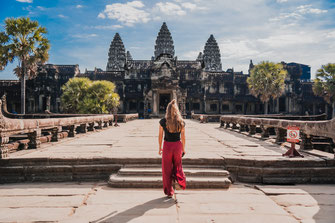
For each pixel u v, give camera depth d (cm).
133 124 2395
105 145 898
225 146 877
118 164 630
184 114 4303
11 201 461
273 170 588
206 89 5356
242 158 621
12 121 668
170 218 382
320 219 383
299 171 591
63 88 3631
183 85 5359
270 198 480
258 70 4362
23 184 583
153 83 4328
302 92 5559
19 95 5081
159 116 4334
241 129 1430
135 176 573
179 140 475
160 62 4572
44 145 872
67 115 2673
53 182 602
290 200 467
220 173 579
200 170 595
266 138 1070
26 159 625
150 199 467
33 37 2742
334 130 625
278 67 4278
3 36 2611
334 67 4078
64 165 623
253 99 5338
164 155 471
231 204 443
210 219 380
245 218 384
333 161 605
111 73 5503
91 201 457
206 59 9412
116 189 530
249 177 597
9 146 716
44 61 2831
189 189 532
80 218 384
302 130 782
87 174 617
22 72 2834
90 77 5472
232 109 5406
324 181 589
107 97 3566
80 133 1355
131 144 922
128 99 5294
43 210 418
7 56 2627
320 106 5553
